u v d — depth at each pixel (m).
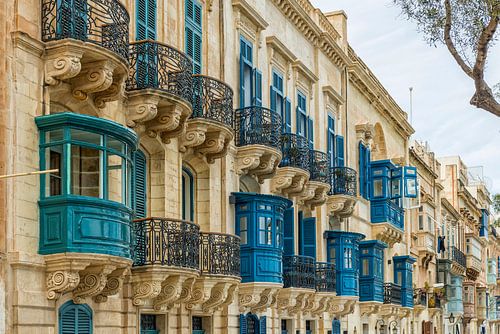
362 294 40.72
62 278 17.39
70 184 17.56
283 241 29.94
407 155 53.62
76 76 18.41
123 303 20.56
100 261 17.69
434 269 61.62
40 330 17.34
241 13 28.80
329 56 38.44
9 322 16.69
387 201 44.28
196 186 25.62
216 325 25.72
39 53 17.80
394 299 44.91
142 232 20.64
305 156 31.30
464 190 76.75
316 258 34.09
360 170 42.47
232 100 25.88
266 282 27.22
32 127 17.55
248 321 28.12
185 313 23.58
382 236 44.53
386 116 48.88
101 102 19.36
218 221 26.20
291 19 33.97
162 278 20.72
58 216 17.36
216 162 26.17
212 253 23.78
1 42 16.97
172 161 23.19
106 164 18.06
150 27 22.89
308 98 35.12
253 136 27.52
